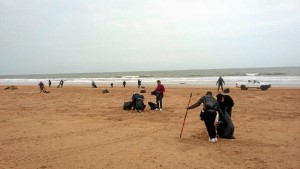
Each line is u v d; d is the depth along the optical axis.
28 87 52.50
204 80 68.94
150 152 8.33
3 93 34.28
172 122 13.14
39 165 7.26
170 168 6.98
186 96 27.16
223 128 9.84
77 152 8.39
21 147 8.94
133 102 17.33
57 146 9.05
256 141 9.40
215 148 8.66
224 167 6.98
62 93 33.78
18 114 16.11
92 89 42.19
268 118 13.90
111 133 10.88
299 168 6.83
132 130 11.40
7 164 7.33
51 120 13.96
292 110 16.64
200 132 10.96
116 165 7.23
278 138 9.77
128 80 81.50
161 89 17.22
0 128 11.95
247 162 7.31
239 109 17.23
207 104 9.30
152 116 14.96
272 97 24.42
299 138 9.73
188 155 8.00
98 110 17.59
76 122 13.33
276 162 7.27
